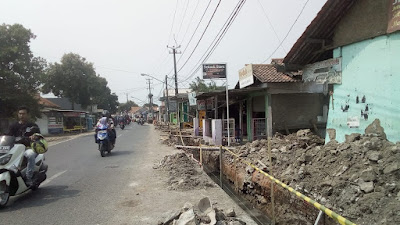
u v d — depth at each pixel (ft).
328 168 24.54
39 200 21.50
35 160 22.66
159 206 19.47
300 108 52.95
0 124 91.04
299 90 49.73
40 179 23.53
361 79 28.53
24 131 22.77
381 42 26.37
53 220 17.54
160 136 74.90
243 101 63.82
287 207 23.84
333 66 32.12
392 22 24.80
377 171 20.65
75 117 141.59
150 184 25.09
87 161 39.04
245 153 38.93
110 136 45.19
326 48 33.27
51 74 144.25
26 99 90.94
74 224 16.87
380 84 26.43
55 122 125.18
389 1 25.29
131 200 20.94
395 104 24.91
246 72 52.60
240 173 33.58
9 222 17.37
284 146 37.01
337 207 19.45
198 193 22.31
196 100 84.94
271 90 49.60
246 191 31.89
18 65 88.69
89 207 19.70
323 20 30.71
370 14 27.22
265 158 33.76
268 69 54.80
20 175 20.75
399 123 24.57
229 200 20.63
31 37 93.20
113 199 21.30
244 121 64.34
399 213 16.49
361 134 27.96
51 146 63.16
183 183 24.30
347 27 29.89
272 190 22.27
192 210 15.03
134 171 30.86
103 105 253.44
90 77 151.53
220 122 53.21
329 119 32.96
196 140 65.10
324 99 53.36
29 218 17.94
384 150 22.71
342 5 28.89
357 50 29.04
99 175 29.55
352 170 22.24
